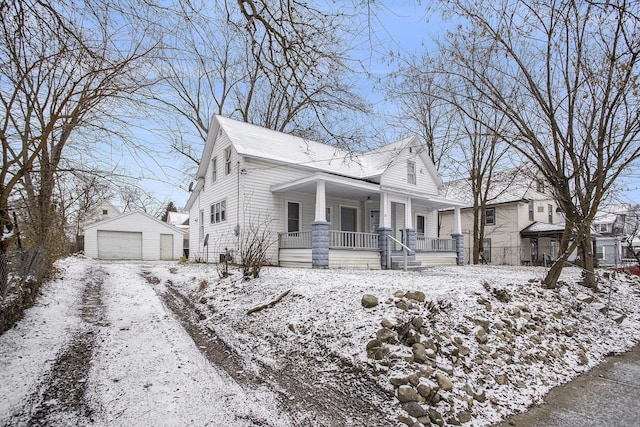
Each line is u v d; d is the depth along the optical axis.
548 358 5.41
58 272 9.06
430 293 6.04
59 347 4.70
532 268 15.23
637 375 5.27
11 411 3.25
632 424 3.77
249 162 13.88
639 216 16.84
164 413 3.47
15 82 4.93
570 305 7.93
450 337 4.89
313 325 5.40
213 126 16.47
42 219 6.94
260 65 4.82
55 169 5.09
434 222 20.05
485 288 7.04
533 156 10.70
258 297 7.02
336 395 3.96
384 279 7.86
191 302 7.70
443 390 3.96
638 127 8.27
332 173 15.30
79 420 3.25
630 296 9.62
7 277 4.97
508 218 25.12
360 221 17.02
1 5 4.08
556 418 3.89
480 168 20.25
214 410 3.59
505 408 4.02
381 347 4.45
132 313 6.62
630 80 8.11
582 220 8.92
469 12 8.01
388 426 3.46
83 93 5.19
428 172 19.12
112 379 4.05
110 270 12.37
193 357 4.86
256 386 4.15
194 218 20.23
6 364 4.02
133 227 24.72
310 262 12.59
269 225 13.99
